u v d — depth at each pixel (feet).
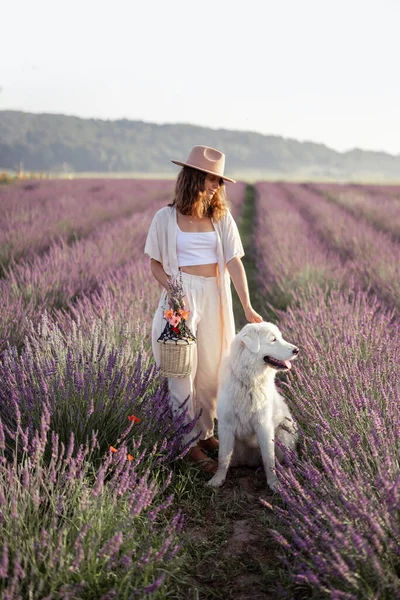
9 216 43.09
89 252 29.14
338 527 7.36
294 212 63.41
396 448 8.94
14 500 7.53
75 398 10.89
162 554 7.66
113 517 8.29
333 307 18.11
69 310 20.20
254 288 30.71
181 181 11.35
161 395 11.40
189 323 11.58
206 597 8.09
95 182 125.49
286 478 9.48
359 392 11.23
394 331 15.97
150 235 11.85
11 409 10.51
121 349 12.46
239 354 11.14
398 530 7.15
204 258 11.61
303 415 11.90
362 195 92.84
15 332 15.76
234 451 12.22
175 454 11.39
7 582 7.12
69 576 7.17
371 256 30.37
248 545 9.38
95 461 10.37
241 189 113.29
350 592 6.91
